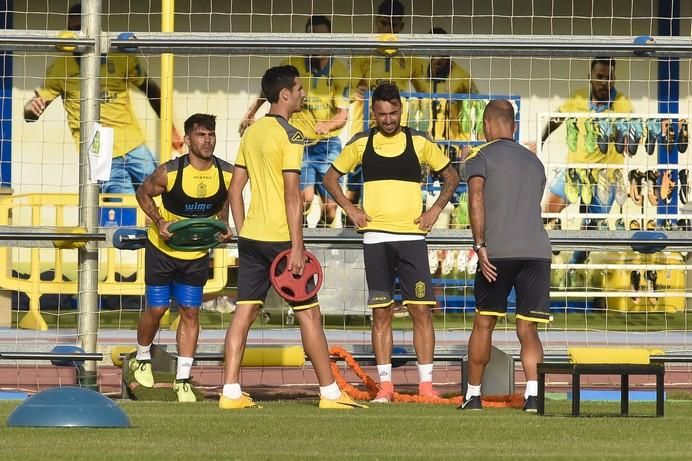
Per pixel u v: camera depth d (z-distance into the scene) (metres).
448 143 57.28
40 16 57.00
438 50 34.03
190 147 31.61
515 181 28.12
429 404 30.67
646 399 33.06
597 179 58.06
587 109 59.06
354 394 32.97
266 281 28.48
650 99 59.28
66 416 22.50
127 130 56.34
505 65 58.06
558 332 52.44
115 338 46.94
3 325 51.12
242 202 29.61
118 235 33.03
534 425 24.33
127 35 33.62
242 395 28.42
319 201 56.97
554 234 35.16
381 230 31.80
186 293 31.42
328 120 56.84
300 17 58.28
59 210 53.47
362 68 56.97
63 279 55.56
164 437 21.45
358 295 43.81
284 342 46.00
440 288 54.97
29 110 56.56
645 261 56.53
